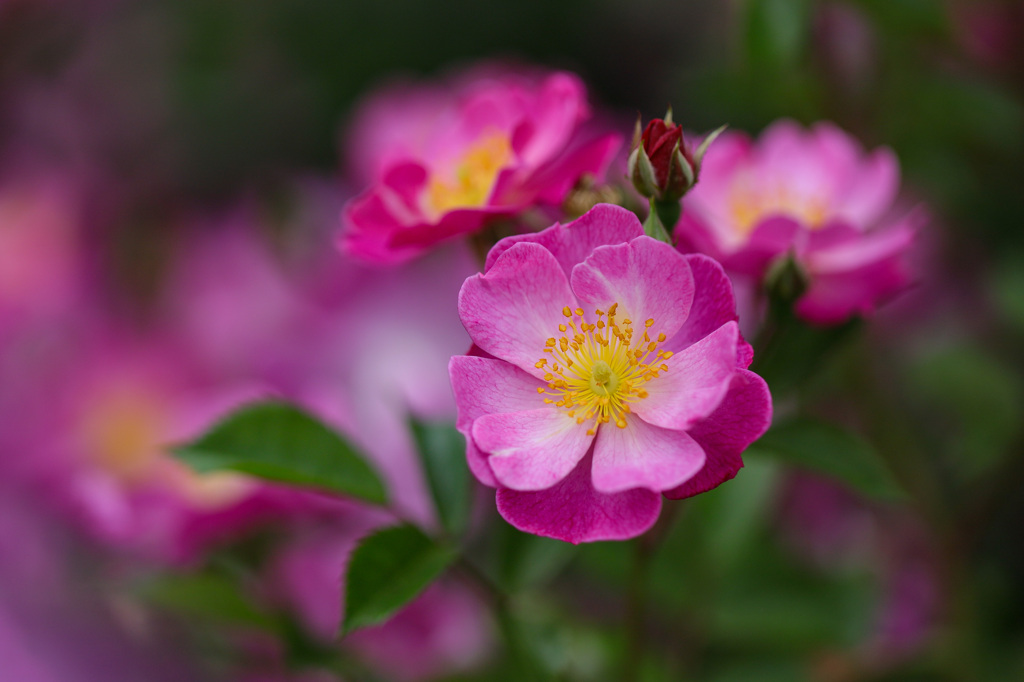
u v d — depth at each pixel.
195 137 0.85
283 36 0.89
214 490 0.50
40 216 0.66
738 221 0.51
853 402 0.56
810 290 0.47
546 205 0.46
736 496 0.52
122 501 0.52
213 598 0.49
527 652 0.47
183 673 0.51
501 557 0.47
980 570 0.58
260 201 0.71
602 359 0.43
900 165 0.59
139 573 0.49
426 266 0.66
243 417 0.46
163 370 0.58
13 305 0.60
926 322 0.65
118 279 0.66
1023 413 0.58
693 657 0.54
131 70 0.83
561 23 0.96
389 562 0.44
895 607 0.58
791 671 0.55
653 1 0.97
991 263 0.64
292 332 0.63
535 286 0.43
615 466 0.42
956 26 0.56
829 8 0.56
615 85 0.97
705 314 0.43
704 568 0.53
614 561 0.52
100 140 0.80
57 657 0.50
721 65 0.61
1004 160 0.60
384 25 0.91
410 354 0.62
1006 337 0.63
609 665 0.51
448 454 0.47
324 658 0.49
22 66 0.77
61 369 0.56
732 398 0.42
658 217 0.44
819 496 0.60
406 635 0.52
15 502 0.54
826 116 0.57
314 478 0.46
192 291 0.65
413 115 0.68
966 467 0.58
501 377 0.43
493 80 0.69
